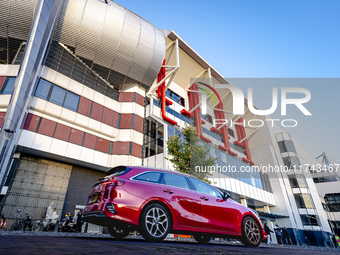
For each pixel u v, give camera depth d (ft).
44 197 52.90
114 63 69.72
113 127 68.13
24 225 46.03
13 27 52.34
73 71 63.57
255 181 100.17
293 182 114.93
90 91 66.13
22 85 43.04
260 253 7.80
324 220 108.37
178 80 103.76
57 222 50.85
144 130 73.05
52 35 59.98
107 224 11.41
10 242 5.93
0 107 48.93
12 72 53.26
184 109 92.43
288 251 9.90
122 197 11.44
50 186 54.65
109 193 11.50
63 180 57.41
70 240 8.06
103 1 70.79
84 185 61.11
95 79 69.15
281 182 109.40
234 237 14.43
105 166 62.59
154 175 13.53
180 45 93.91
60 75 59.88
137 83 76.74
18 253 4.41
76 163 59.67
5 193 47.62
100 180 13.20
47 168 55.36
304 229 101.96
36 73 49.29
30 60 44.52
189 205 13.17
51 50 59.72
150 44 73.77
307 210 105.91
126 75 73.31
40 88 54.60
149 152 68.28
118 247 6.88
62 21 60.80
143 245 8.29
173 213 12.34
